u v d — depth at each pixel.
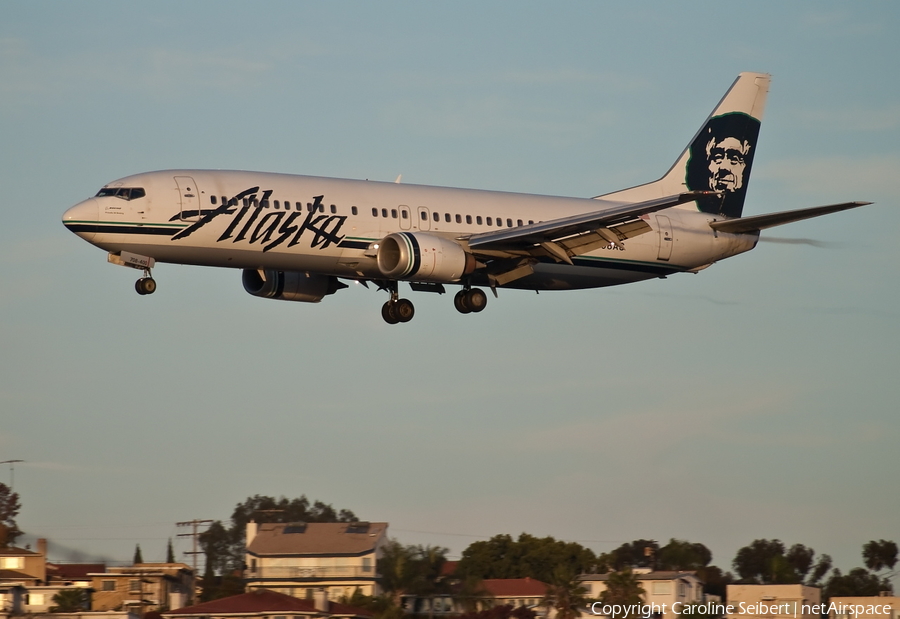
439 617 140.25
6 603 134.25
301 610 134.75
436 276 151.00
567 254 159.62
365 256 151.62
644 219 172.38
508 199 165.38
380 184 156.62
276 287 163.00
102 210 140.38
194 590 169.38
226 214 144.12
